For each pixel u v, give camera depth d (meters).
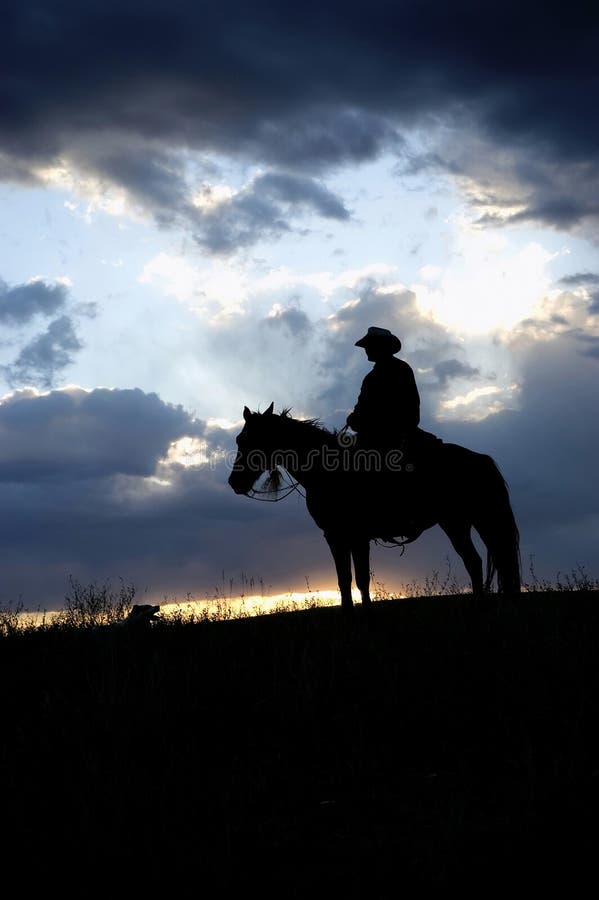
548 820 4.34
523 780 4.91
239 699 6.94
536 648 7.54
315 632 9.42
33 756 5.81
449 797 4.82
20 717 6.89
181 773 5.35
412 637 8.77
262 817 4.79
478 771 5.21
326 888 3.96
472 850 4.16
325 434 10.37
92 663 8.25
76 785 5.20
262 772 5.45
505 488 10.39
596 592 11.16
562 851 4.07
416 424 10.17
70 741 6.01
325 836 4.49
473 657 7.59
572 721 5.76
